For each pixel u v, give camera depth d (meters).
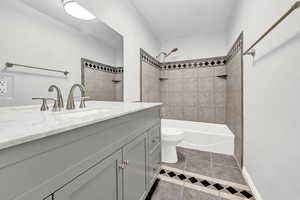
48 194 0.43
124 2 1.70
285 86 0.78
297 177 0.68
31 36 0.92
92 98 1.38
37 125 0.48
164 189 1.27
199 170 1.57
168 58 2.95
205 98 2.71
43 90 1.00
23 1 0.87
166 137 1.67
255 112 1.18
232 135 1.94
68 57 1.15
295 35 0.70
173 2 1.79
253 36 1.23
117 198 0.77
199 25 2.36
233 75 1.97
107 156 0.69
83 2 1.20
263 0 1.04
